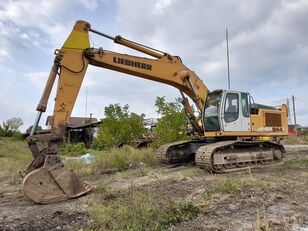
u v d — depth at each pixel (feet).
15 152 79.92
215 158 32.01
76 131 118.52
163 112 51.21
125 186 26.12
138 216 15.88
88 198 21.58
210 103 36.35
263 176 28.71
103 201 20.48
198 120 37.73
